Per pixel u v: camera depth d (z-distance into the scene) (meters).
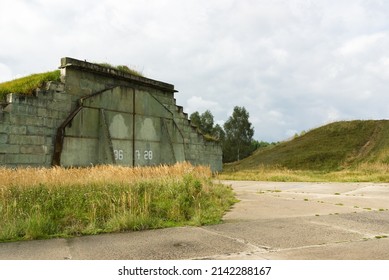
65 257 6.45
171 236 8.02
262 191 17.52
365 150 46.97
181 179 13.68
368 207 11.94
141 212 9.66
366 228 8.58
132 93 24.30
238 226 9.01
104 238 7.92
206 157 31.92
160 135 26.59
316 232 8.17
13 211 9.34
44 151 18.80
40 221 8.45
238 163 54.78
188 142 30.05
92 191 11.20
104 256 6.49
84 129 20.73
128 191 11.07
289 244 7.16
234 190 18.16
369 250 6.64
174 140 27.89
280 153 52.53
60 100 19.84
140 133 24.77
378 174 28.95
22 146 17.80
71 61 20.45
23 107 17.95
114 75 23.02
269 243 7.26
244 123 71.62
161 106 26.78
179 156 28.22
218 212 10.87
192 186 12.93
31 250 6.94
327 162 45.00
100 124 21.78
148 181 13.23
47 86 19.34
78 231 8.46
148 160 25.30
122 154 23.17
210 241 7.49
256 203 13.05
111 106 22.64
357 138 51.47
